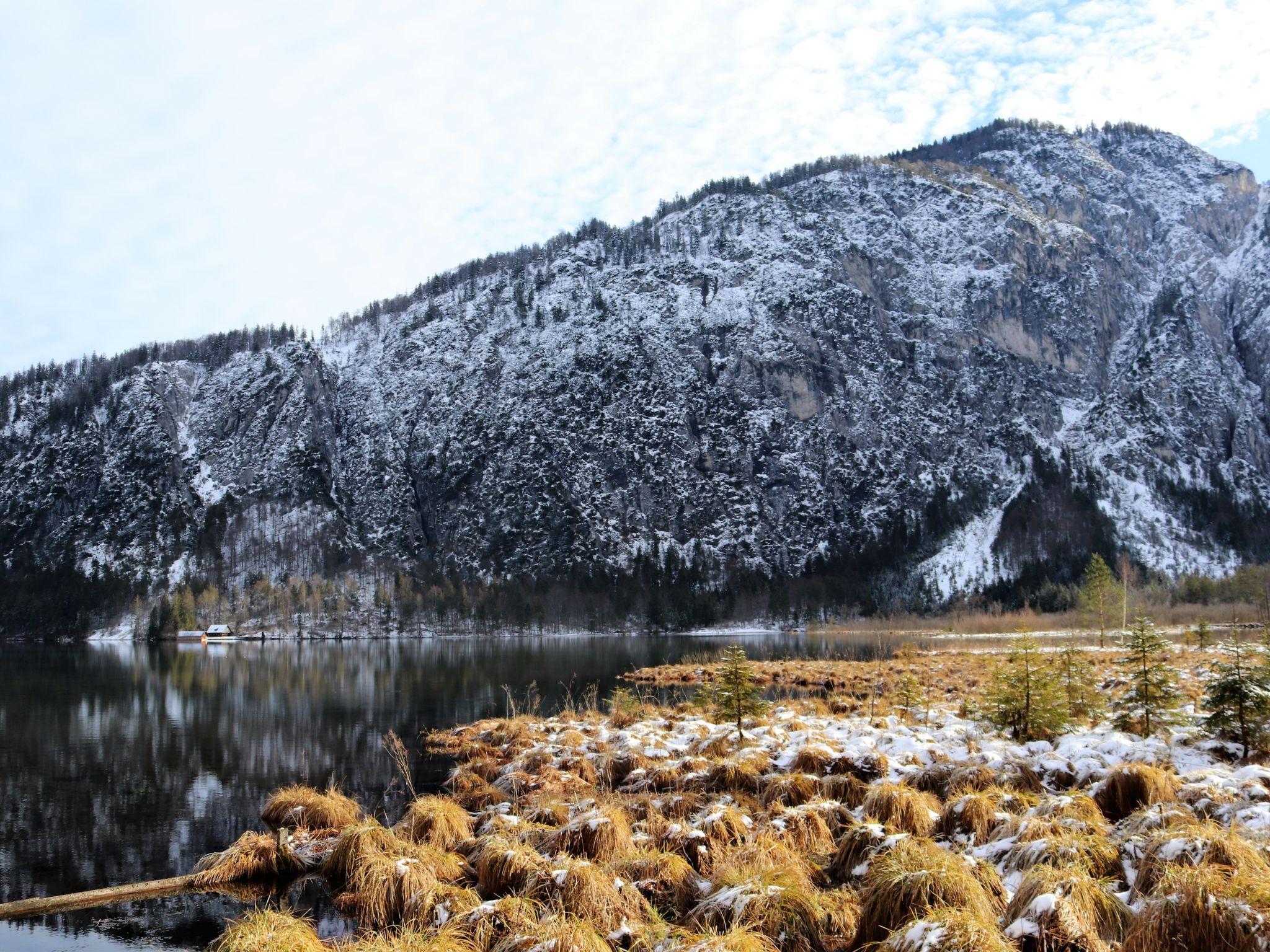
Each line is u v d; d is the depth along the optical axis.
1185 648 49.91
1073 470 180.88
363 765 24.50
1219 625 83.12
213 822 18.30
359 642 121.75
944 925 8.20
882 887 9.63
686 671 56.12
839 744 19.80
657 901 11.41
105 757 26.14
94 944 11.60
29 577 169.75
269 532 195.62
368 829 14.44
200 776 23.19
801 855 12.53
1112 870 10.67
